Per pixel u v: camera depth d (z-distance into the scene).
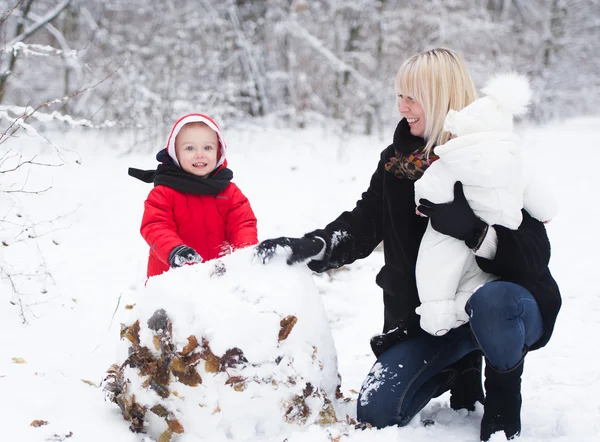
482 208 2.21
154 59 9.88
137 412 2.19
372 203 2.65
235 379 2.01
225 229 3.06
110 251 4.64
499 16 16.27
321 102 11.73
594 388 2.85
